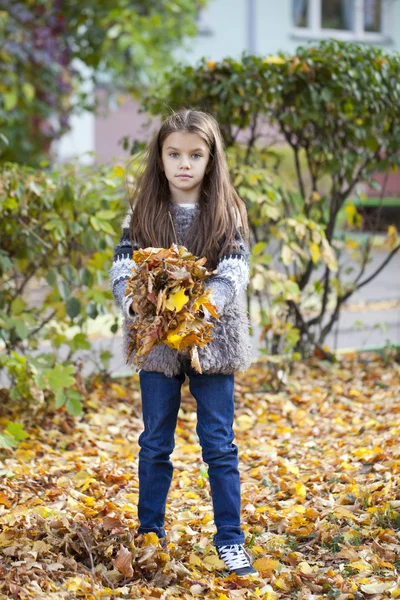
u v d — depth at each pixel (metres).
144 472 3.30
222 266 3.21
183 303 2.87
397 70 6.16
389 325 9.25
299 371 6.58
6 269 5.22
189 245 3.25
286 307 6.29
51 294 5.69
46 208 5.45
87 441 5.05
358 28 18.39
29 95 12.16
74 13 12.55
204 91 6.04
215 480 3.23
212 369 3.18
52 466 4.53
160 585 3.08
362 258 7.13
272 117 6.05
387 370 6.80
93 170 5.93
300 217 5.83
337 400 5.98
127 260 3.30
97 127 16.98
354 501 3.87
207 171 3.33
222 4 17.05
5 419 5.26
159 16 12.63
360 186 8.70
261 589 3.05
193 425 5.46
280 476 4.37
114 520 3.42
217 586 3.06
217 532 3.27
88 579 3.04
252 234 6.27
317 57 5.78
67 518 3.50
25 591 2.87
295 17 17.89
